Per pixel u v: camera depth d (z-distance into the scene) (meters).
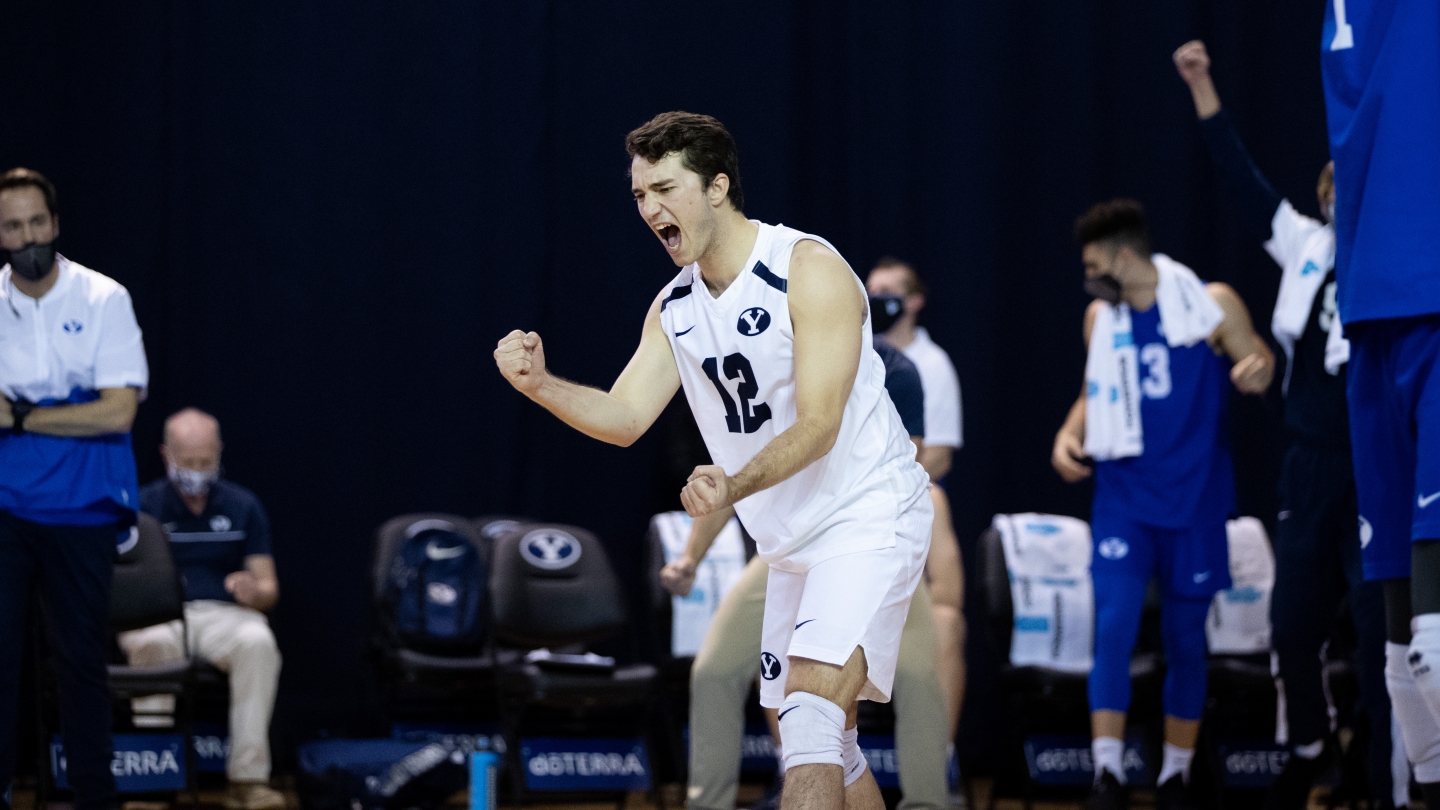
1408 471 6.77
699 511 5.59
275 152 16.33
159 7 16.09
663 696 14.23
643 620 16.62
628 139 6.66
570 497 16.61
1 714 10.09
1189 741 12.82
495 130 16.66
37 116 15.88
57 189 15.86
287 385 16.25
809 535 6.81
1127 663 12.65
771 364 6.69
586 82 16.88
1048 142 17.52
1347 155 6.60
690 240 6.57
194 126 16.23
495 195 16.61
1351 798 13.80
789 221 16.91
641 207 6.62
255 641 13.73
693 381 7.05
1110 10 17.67
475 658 14.14
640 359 7.17
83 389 10.67
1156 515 12.79
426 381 16.45
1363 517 6.95
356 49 16.48
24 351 10.46
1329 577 11.71
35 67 15.88
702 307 6.85
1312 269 11.72
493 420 16.45
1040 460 17.33
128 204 15.99
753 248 6.70
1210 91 12.60
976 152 17.06
